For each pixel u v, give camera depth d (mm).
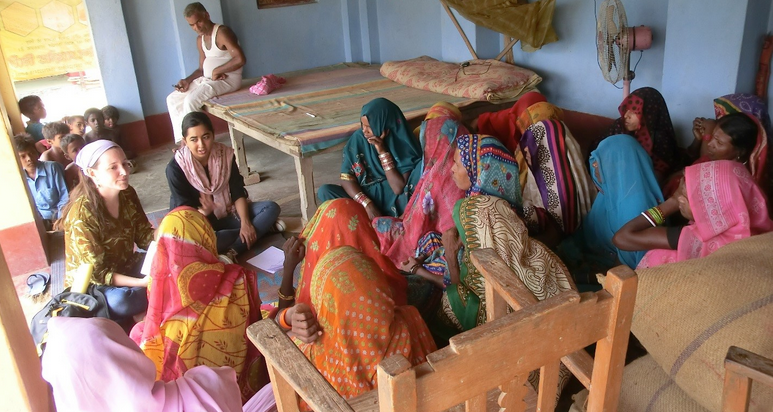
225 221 3811
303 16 6980
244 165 5047
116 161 2818
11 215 3482
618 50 4301
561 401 2240
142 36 6062
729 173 2234
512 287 1463
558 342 1139
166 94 6355
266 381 2418
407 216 3213
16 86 7992
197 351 2223
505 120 3980
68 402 1502
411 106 4660
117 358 1512
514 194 2881
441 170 3084
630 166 2816
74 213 2859
